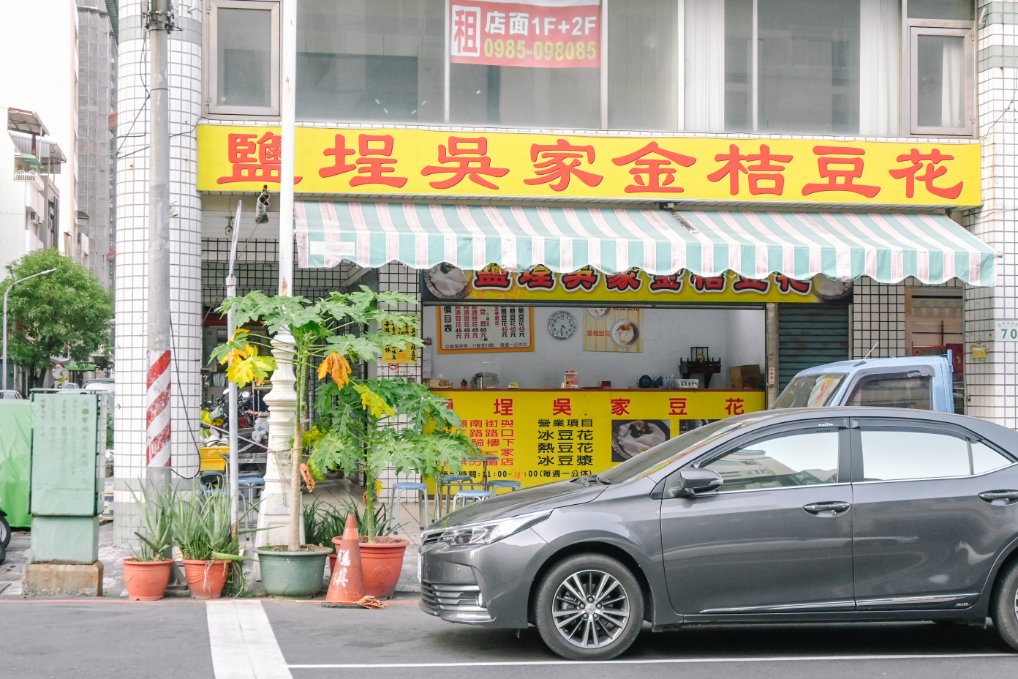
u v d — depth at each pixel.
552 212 12.84
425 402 9.32
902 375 10.14
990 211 13.42
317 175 12.39
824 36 13.84
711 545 6.83
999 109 13.47
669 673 6.45
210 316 17.11
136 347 11.72
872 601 6.91
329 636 7.44
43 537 9.08
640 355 15.05
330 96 12.95
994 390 13.32
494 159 12.72
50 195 70.81
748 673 6.47
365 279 15.55
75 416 9.05
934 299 15.66
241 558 8.95
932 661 6.87
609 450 14.59
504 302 14.39
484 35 13.23
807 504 6.91
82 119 128.88
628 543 6.77
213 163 12.20
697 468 6.99
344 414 9.17
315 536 9.63
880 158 13.36
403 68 13.09
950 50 13.98
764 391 14.97
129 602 8.73
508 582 6.74
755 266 11.94
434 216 12.35
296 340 9.34
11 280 50.09
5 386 46.75
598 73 13.35
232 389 9.62
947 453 7.16
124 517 11.62
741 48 13.66
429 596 7.14
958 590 6.95
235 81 12.59
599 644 6.81
